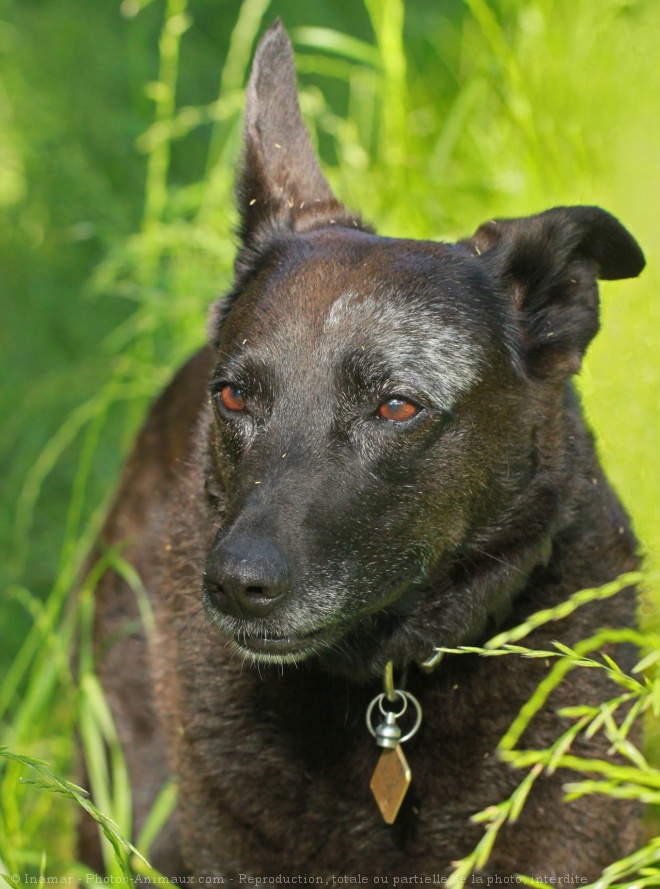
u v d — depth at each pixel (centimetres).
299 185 838
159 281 1306
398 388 702
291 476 684
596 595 640
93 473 1361
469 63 1499
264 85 831
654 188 1181
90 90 1761
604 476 819
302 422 698
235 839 770
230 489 727
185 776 788
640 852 579
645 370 1019
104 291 1465
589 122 1269
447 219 1274
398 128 1270
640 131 1238
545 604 756
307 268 742
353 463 698
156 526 943
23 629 1213
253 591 659
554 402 768
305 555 670
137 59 1639
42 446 1391
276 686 758
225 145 1371
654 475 981
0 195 1683
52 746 1004
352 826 752
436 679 752
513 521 750
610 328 1043
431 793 746
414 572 728
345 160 1351
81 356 1499
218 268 1262
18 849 845
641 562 808
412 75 1562
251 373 714
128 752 957
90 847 957
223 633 701
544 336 774
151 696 951
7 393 1449
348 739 754
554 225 767
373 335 707
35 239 1628
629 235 754
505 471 743
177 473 878
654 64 1281
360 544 695
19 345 1518
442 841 746
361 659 752
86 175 1628
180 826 820
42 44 1838
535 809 731
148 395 1269
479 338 734
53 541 1305
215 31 1838
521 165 1270
